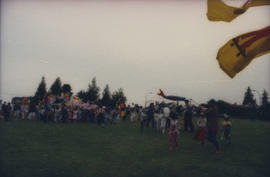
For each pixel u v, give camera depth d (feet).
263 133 48.24
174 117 33.27
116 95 214.07
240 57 15.19
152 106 60.85
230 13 14.62
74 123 71.46
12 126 55.83
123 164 24.08
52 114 73.51
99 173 20.93
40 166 22.66
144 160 25.84
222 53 15.51
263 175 20.39
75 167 22.66
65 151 30.04
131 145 35.06
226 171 21.57
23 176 19.56
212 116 29.91
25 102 84.74
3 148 30.53
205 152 30.07
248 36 14.82
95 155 28.14
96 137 42.68
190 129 53.88
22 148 31.07
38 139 38.88
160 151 30.76
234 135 45.44
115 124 72.18
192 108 52.85
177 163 24.44
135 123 77.56
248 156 27.53
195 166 23.25
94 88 229.86
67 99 84.69
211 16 14.96
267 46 14.62
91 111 76.69
